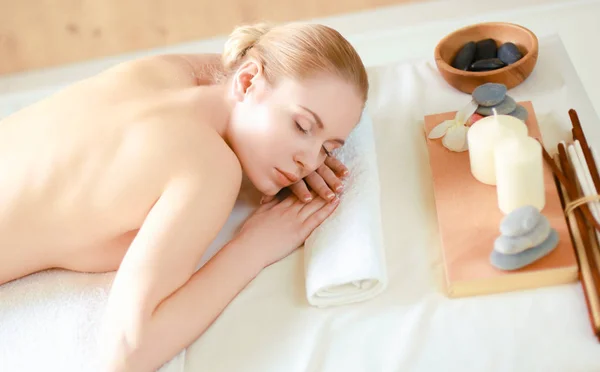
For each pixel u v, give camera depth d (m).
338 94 1.28
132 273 1.12
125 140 1.24
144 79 1.38
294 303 1.23
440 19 2.22
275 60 1.30
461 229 1.23
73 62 2.40
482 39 1.63
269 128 1.27
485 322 1.14
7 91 2.33
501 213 1.24
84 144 1.25
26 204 1.24
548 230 1.14
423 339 1.13
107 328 1.11
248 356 1.16
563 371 1.05
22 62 2.40
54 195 1.24
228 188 1.21
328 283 1.18
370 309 1.20
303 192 1.36
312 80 1.26
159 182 1.20
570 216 1.21
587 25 2.06
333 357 1.14
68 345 1.16
